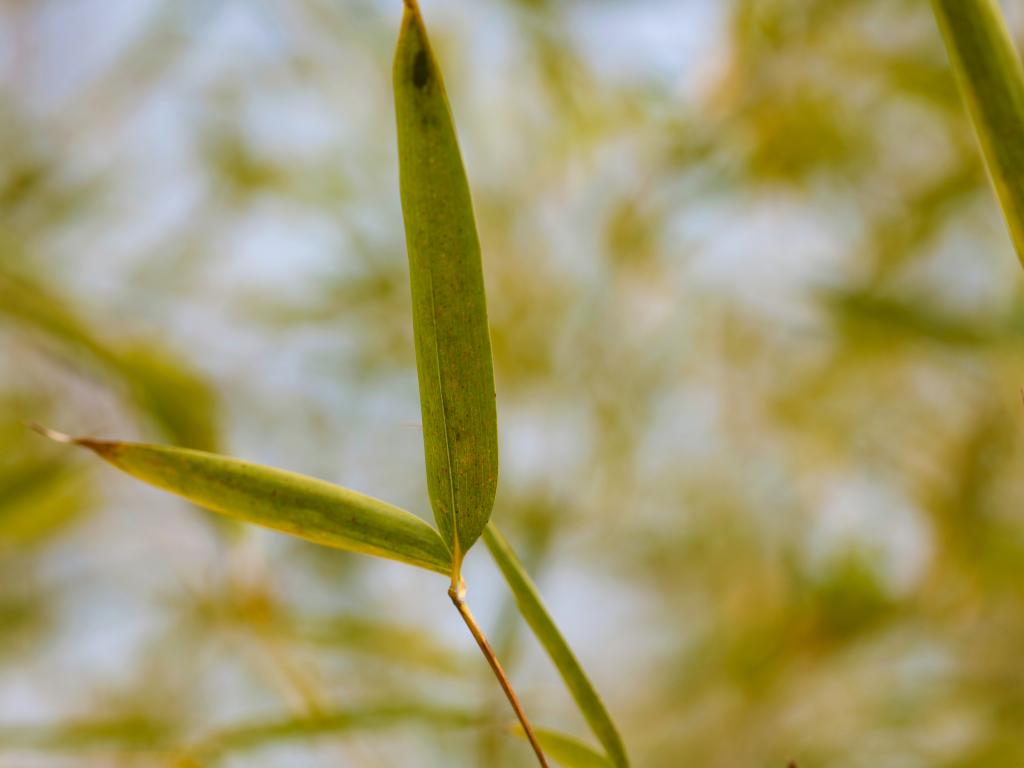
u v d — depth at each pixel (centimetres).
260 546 67
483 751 81
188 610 87
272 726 50
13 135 88
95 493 79
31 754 65
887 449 93
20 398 79
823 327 91
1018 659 91
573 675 40
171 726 58
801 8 81
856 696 94
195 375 63
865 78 83
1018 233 36
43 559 89
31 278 67
